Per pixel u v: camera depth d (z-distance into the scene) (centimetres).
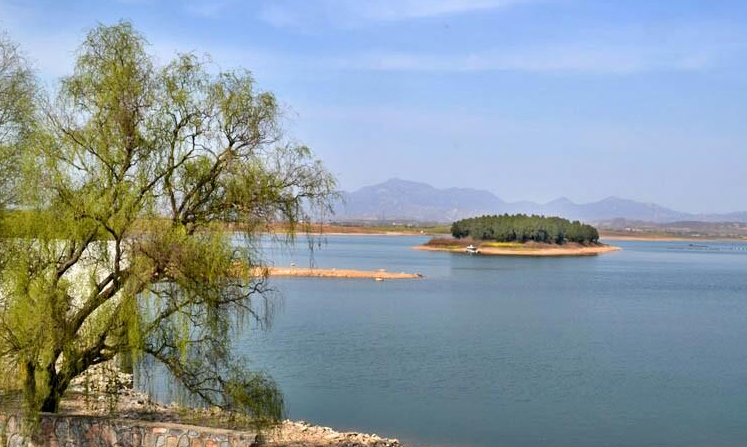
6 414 2066
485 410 3625
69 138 2069
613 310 8619
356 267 15712
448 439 3102
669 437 3212
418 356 5106
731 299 10300
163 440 2033
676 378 4519
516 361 5009
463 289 10981
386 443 2927
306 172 2233
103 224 2038
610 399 3922
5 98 2408
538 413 3591
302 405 3609
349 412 3506
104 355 2147
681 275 15650
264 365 4631
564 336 6325
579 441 3122
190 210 2139
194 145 2152
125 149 2077
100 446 2047
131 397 2928
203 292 2073
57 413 2095
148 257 2005
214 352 2202
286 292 9994
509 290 11000
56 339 1984
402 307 8362
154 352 2142
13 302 2002
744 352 5575
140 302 2041
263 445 2341
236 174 2106
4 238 2075
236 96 2147
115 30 2131
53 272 2055
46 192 2025
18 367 2025
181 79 2159
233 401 2228
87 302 2059
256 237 2161
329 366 4647
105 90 2083
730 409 3734
